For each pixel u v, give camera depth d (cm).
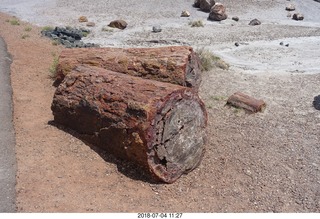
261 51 1263
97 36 1383
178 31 1495
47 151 562
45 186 488
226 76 974
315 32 1557
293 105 804
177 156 519
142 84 536
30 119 660
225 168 560
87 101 563
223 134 661
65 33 1302
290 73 1028
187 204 480
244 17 1786
